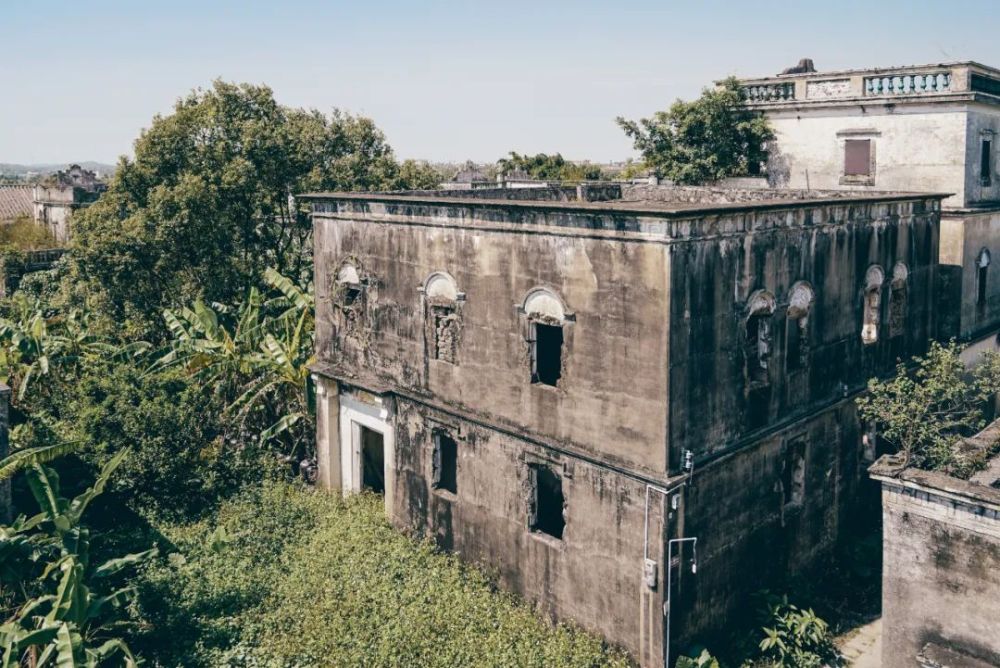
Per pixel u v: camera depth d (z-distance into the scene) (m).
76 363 25.20
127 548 17.69
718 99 25.36
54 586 14.88
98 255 26.28
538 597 15.94
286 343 22.34
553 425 15.21
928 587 11.30
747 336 15.25
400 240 18.03
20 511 18.20
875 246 18.11
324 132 30.47
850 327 17.56
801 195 21.47
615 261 13.73
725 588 15.02
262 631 15.05
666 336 13.14
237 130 28.66
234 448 21.81
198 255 27.52
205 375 22.86
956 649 11.13
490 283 16.05
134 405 20.34
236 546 17.67
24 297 32.78
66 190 51.16
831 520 17.77
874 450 18.72
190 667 13.98
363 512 19.20
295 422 22.41
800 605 15.86
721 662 14.66
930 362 16.75
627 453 13.99
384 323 18.83
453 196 21.58
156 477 19.53
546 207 14.41
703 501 14.27
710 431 14.20
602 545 14.62
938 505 11.09
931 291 20.69
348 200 19.16
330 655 14.07
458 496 17.41
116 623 14.01
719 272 13.94
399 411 18.61
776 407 15.67
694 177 26.27
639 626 14.16
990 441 13.34
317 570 16.61
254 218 29.20
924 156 22.19
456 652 14.10
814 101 23.86
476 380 16.67
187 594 15.90
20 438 19.95
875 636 15.48
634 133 27.23
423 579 16.30
